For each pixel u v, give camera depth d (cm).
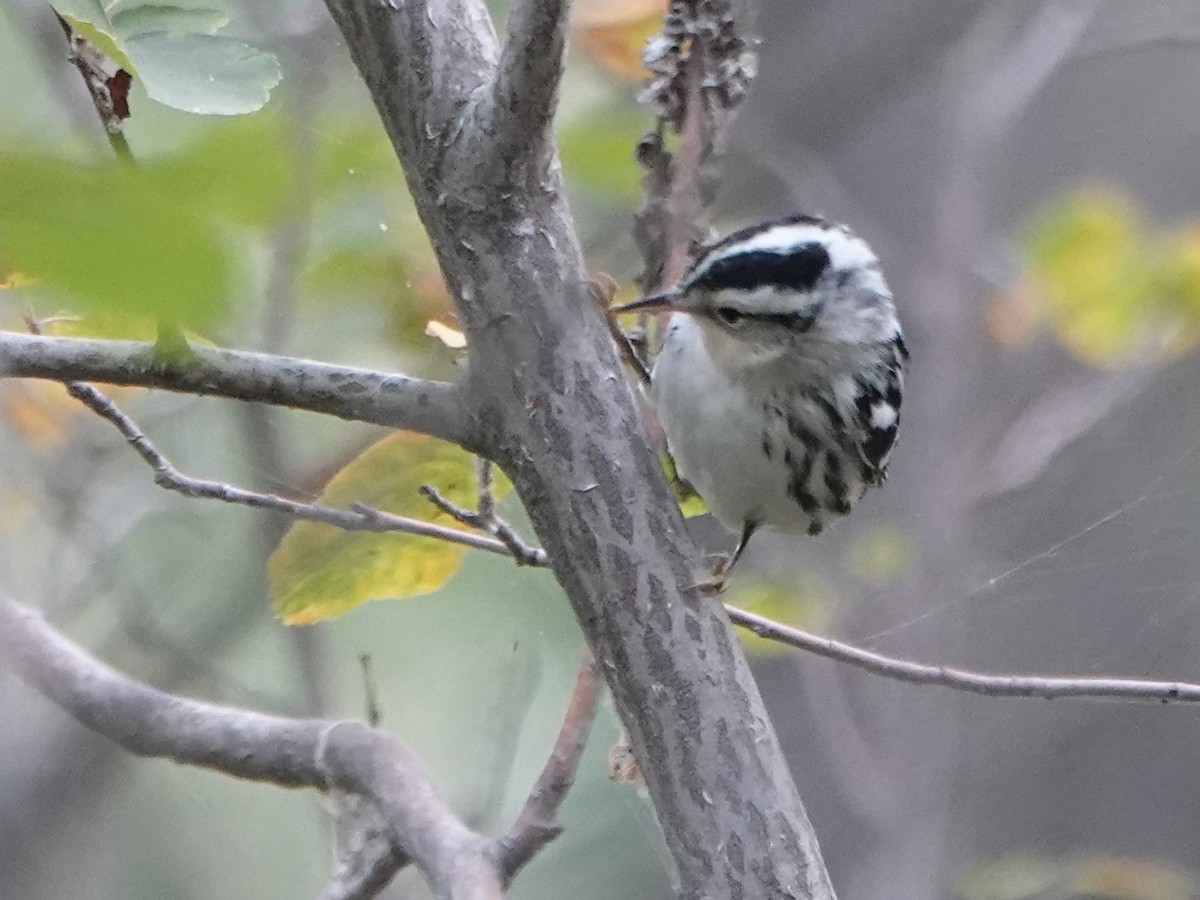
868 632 1659
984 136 1770
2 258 256
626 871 1334
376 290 841
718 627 588
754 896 559
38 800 997
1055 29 1759
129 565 1228
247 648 1226
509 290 584
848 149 1809
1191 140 2064
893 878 1611
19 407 1075
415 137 586
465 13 591
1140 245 1330
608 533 583
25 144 263
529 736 1304
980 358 1748
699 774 571
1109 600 1634
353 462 816
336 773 705
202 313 252
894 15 1755
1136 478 1669
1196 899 1711
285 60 933
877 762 1691
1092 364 1473
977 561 1661
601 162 840
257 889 1177
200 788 1168
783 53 1747
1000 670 1628
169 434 1253
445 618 1270
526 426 588
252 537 1239
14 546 1121
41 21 897
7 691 762
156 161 300
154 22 512
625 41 962
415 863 673
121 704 731
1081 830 1806
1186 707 1873
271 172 441
